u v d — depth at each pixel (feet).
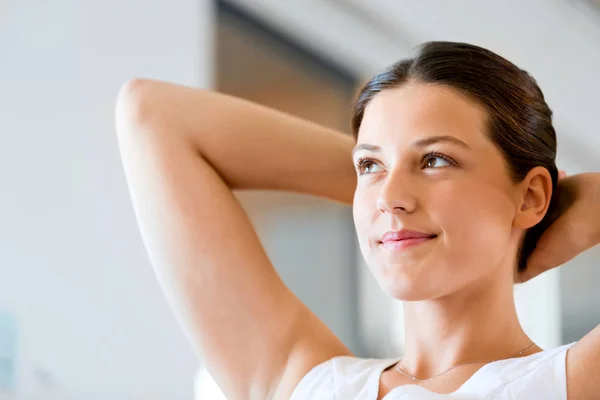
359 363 4.78
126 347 12.32
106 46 12.61
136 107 5.22
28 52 12.77
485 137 4.33
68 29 12.66
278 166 5.25
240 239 4.99
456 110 4.29
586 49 10.71
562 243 4.75
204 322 4.95
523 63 11.02
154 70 12.55
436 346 4.54
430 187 4.21
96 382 12.37
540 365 4.20
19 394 12.49
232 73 13.30
